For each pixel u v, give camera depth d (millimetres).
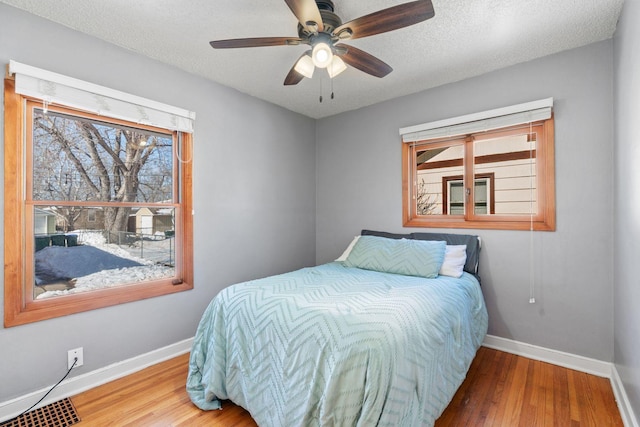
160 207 2418
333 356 1241
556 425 1594
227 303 1793
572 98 2184
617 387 1846
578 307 2168
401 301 1576
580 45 2141
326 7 1672
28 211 1804
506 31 1973
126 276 2229
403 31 1962
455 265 2357
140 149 2311
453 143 2801
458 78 2646
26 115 1792
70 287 1971
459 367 1679
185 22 1875
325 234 3715
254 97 3051
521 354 2389
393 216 3115
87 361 1967
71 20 1847
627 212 1648
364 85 2789
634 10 1467
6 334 1685
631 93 1544
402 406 1173
